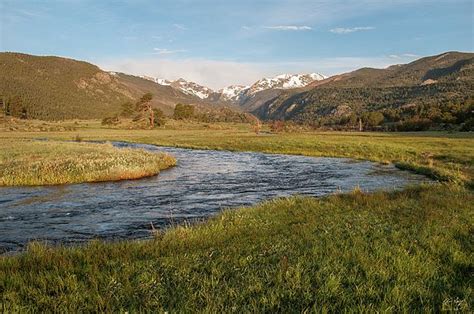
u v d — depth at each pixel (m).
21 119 179.75
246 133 135.62
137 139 91.38
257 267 8.60
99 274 8.20
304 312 6.23
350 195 20.22
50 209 19.22
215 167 41.09
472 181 27.02
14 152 43.34
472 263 8.98
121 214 18.11
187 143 78.75
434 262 9.05
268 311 6.46
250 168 40.38
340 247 10.22
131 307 6.48
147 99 161.12
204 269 8.62
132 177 31.81
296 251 9.83
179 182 29.77
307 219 14.62
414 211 15.54
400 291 7.13
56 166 31.12
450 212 15.17
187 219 17.14
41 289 7.53
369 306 6.40
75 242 13.38
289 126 174.38
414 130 140.00
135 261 9.27
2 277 8.19
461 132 116.88
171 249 10.68
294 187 27.44
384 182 29.83
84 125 173.00
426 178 32.16
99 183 28.88
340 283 7.64
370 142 72.25
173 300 6.76
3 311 6.40
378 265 8.65
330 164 44.75
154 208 19.67
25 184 27.55
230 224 13.90
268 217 15.25
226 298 6.86
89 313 6.47
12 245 12.98
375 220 13.83
